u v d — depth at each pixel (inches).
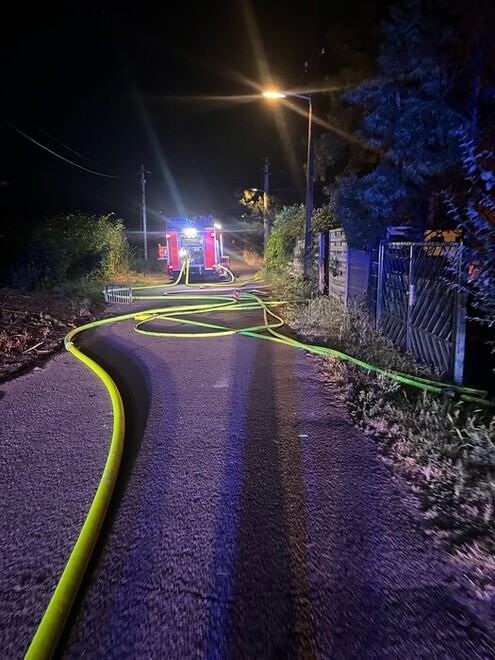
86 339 331.9
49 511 121.6
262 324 382.9
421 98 262.5
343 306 374.9
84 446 158.6
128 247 1040.2
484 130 267.3
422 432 156.0
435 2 261.6
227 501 125.0
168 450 155.6
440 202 288.0
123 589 94.7
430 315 230.5
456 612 87.4
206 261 843.4
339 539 108.7
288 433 167.3
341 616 87.0
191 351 293.4
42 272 585.6
